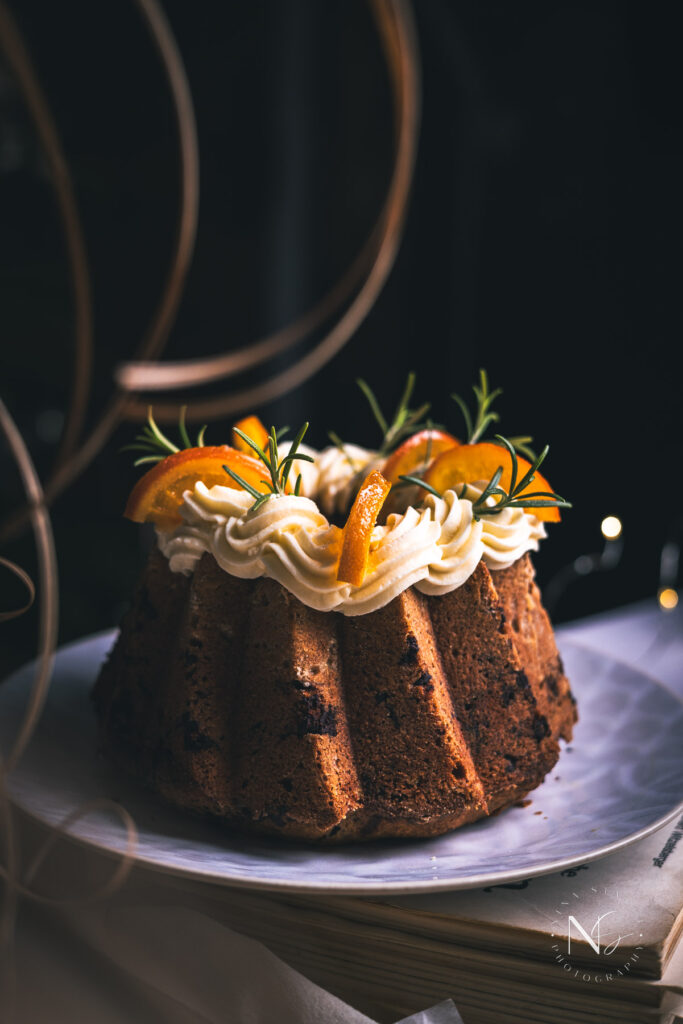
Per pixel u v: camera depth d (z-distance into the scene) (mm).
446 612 539
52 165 420
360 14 1307
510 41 1287
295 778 509
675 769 559
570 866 478
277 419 1410
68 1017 437
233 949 458
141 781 554
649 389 1312
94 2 1277
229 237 1385
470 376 1421
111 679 584
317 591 510
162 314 460
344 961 475
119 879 451
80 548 1078
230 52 1335
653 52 1208
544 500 534
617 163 1280
